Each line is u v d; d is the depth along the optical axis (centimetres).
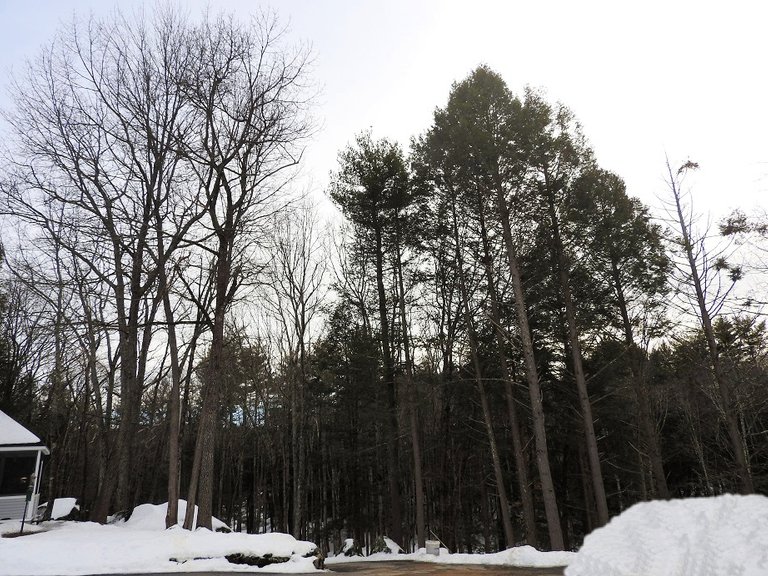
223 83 1973
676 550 497
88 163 2117
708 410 2308
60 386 3359
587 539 610
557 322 2344
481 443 2650
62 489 3872
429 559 1590
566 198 2012
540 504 2738
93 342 2492
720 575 433
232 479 4269
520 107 1930
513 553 1350
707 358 1903
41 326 2241
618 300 2278
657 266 2017
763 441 2434
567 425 2519
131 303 2177
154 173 2141
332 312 2720
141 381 2373
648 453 2283
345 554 2372
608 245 2050
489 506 3228
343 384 3042
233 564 1163
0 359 3234
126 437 2130
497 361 2388
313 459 3372
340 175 2644
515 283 1856
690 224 1747
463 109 1966
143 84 2084
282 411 2980
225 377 2997
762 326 1866
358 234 2622
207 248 1816
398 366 2436
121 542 1222
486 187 1934
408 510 3209
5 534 1491
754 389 1981
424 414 3002
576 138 2120
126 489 2102
